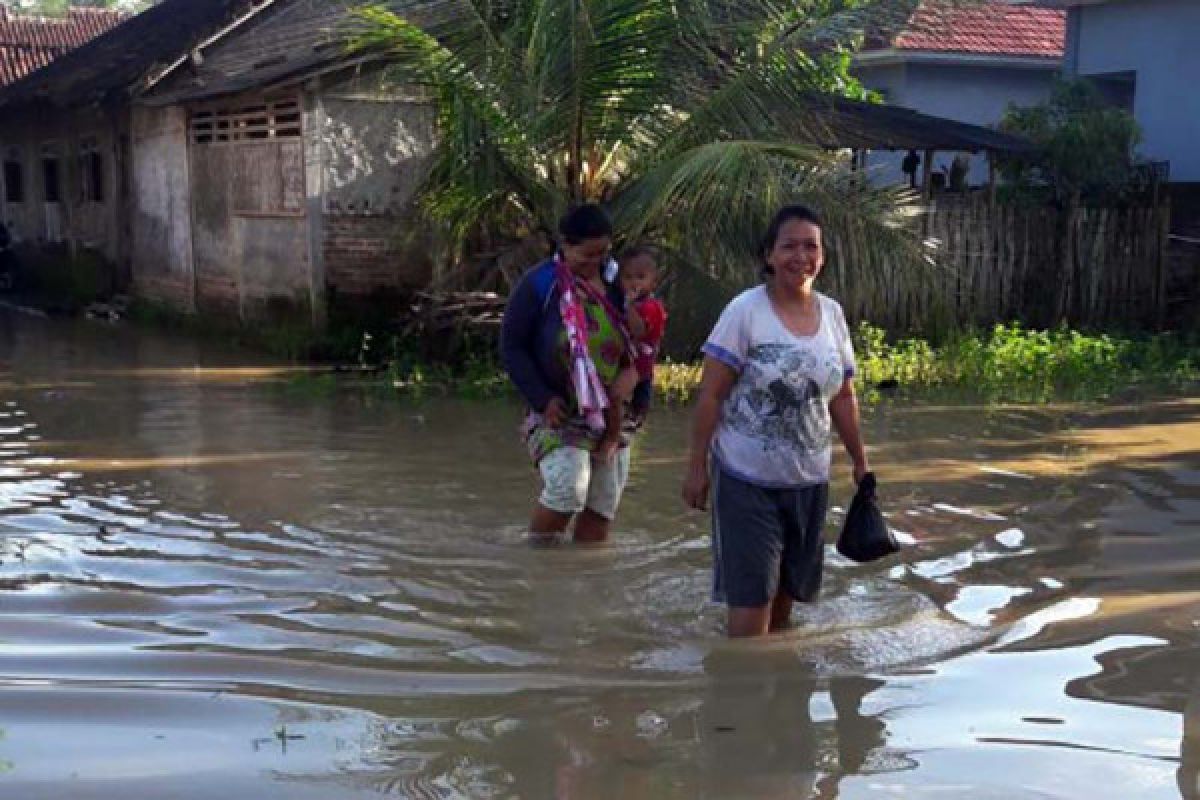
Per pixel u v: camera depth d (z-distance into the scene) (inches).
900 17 451.5
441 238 527.5
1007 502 281.7
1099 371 472.1
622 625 198.7
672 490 293.3
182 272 674.2
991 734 157.2
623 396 237.3
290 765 145.9
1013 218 567.5
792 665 181.0
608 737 155.2
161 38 749.3
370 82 555.8
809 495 192.2
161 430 361.7
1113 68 769.6
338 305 560.1
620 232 419.8
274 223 581.9
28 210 932.0
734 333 187.2
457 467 314.2
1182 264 607.5
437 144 530.6
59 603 204.2
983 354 475.2
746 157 396.2
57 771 143.3
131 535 248.1
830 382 188.7
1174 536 253.6
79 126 809.5
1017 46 879.7
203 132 642.2
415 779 142.9
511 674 176.4
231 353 544.4
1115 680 175.6
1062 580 223.6
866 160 767.7
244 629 193.6
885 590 217.9
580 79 421.1
